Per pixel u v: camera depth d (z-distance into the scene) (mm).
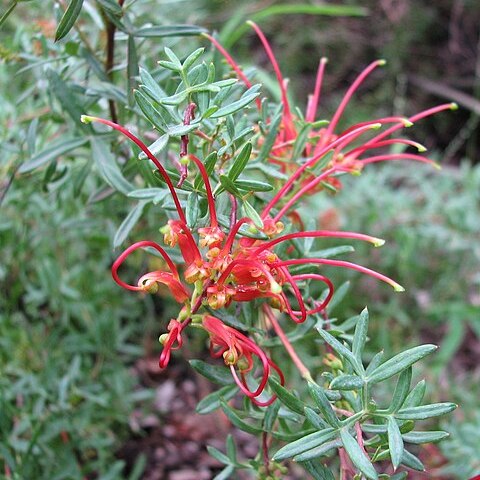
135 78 193
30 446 248
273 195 193
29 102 289
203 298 151
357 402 153
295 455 144
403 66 626
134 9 266
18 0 178
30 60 239
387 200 389
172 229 148
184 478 338
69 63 235
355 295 398
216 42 201
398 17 623
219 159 175
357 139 563
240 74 199
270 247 163
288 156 205
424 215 390
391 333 396
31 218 309
